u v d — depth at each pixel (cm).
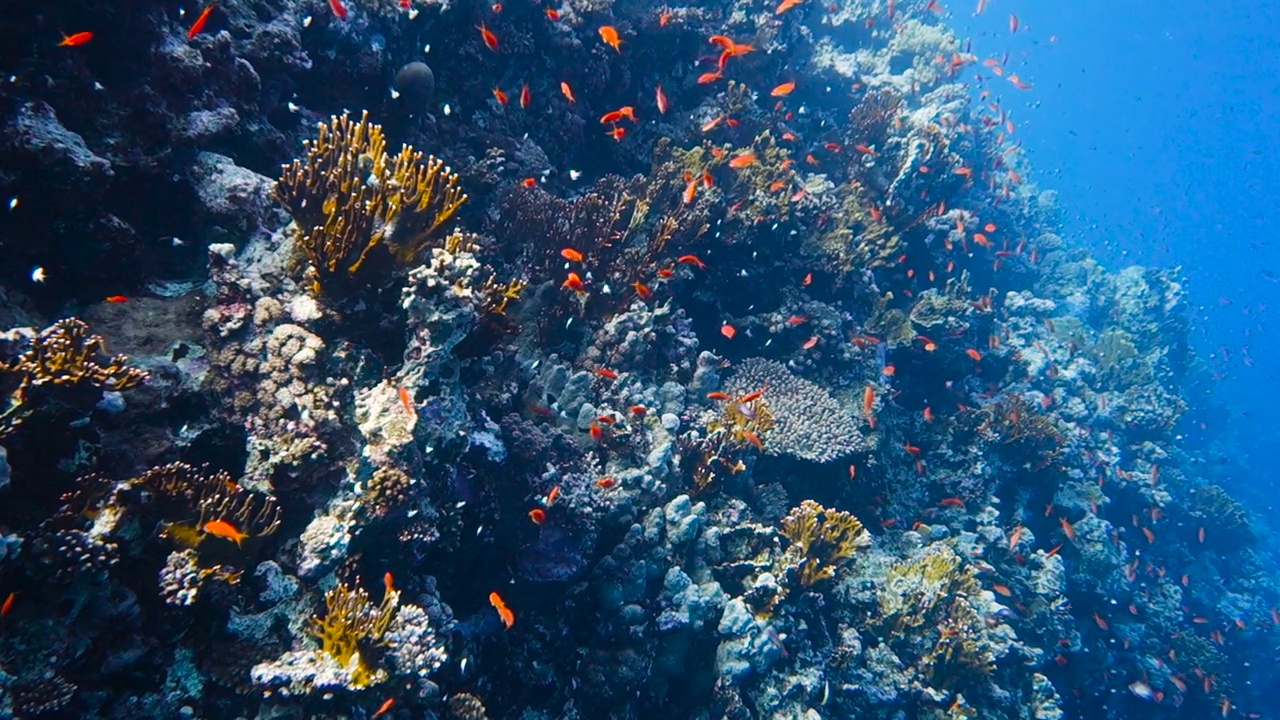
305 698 104
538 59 217
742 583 177
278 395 115
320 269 117
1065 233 656
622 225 199
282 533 114
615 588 154
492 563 144
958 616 208
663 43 253
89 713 96
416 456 114
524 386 167
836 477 218
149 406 111
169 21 133
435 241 126
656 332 191
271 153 154
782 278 237
